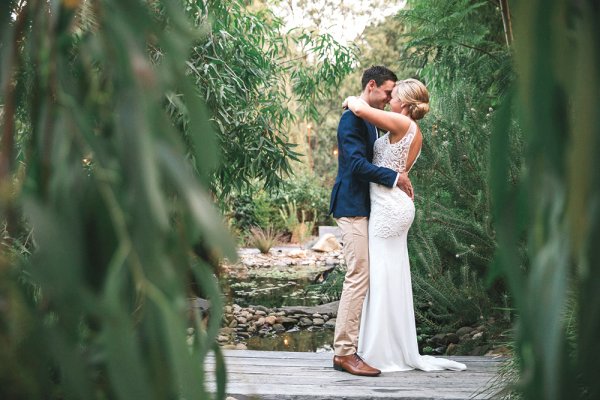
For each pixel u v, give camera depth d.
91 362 0.57
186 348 0.55
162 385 0.57
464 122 4.99
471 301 4.89
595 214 0.48
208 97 4.46
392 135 3.51
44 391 0.56
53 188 0.56
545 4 0.46
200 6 4.24
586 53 0.48
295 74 6.39
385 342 3.54
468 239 4.97
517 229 0.56
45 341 0.54
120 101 0.52
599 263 0.50
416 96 3.55
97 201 0.57
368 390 3.18
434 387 3.24
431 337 5.34
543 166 0.52
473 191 4.97
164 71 0.55
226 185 5.50
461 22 4.83
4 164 0.56
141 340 0.56
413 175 5.07
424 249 5.08
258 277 9.82
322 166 22.28
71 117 0.56
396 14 4.91
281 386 3.21
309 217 17.22
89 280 0.58
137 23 0.53
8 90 0.57
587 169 0.48
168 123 0.54
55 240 0.52
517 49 0.47
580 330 0.52
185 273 0.59
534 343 0.53
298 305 7.34
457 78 5.17
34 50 0.58
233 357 3.80
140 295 0.56
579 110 0.48
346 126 3.53
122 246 0.53
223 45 4.87
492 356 3.99
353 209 3.52
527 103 0.48
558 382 0.51
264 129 5.51
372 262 3.54
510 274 0.55
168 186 0.57
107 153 0.56
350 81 21.69
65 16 0.56
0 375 0.54
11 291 0.55
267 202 15.58
